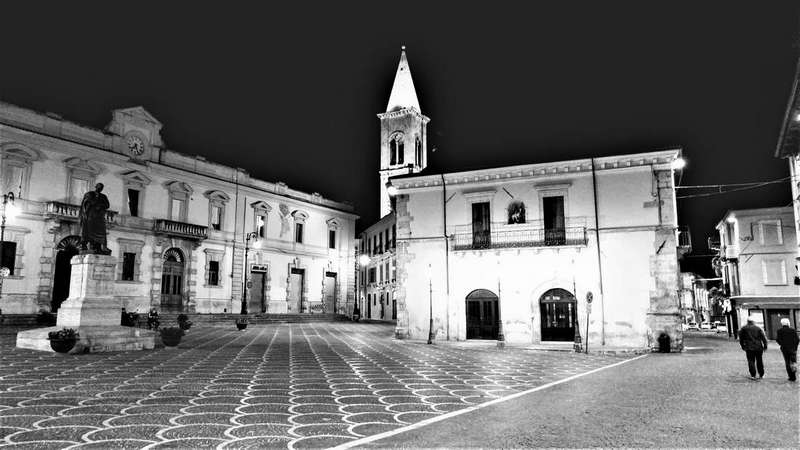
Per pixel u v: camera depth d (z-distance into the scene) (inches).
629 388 446.0
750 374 535.5
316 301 2041.1
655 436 273.4
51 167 1348.4
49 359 602.5
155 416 307.9
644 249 920.9
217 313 1686.8
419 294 1066.7
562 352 828.6
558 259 972.6
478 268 1030.4
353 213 2258.9
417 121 2684.5
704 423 305.3
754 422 308.8
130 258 1498.5
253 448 243.4
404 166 2534.5
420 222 1087.6
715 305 2391.7
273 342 935.7
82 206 750.5
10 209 983.6
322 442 255.6
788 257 1412.4
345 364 602.2
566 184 985.5
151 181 1567.4
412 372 541.3
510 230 1015.6
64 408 327.9
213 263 1722.4
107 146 1465.3
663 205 923.4
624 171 952.3
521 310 986.1
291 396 382.3
